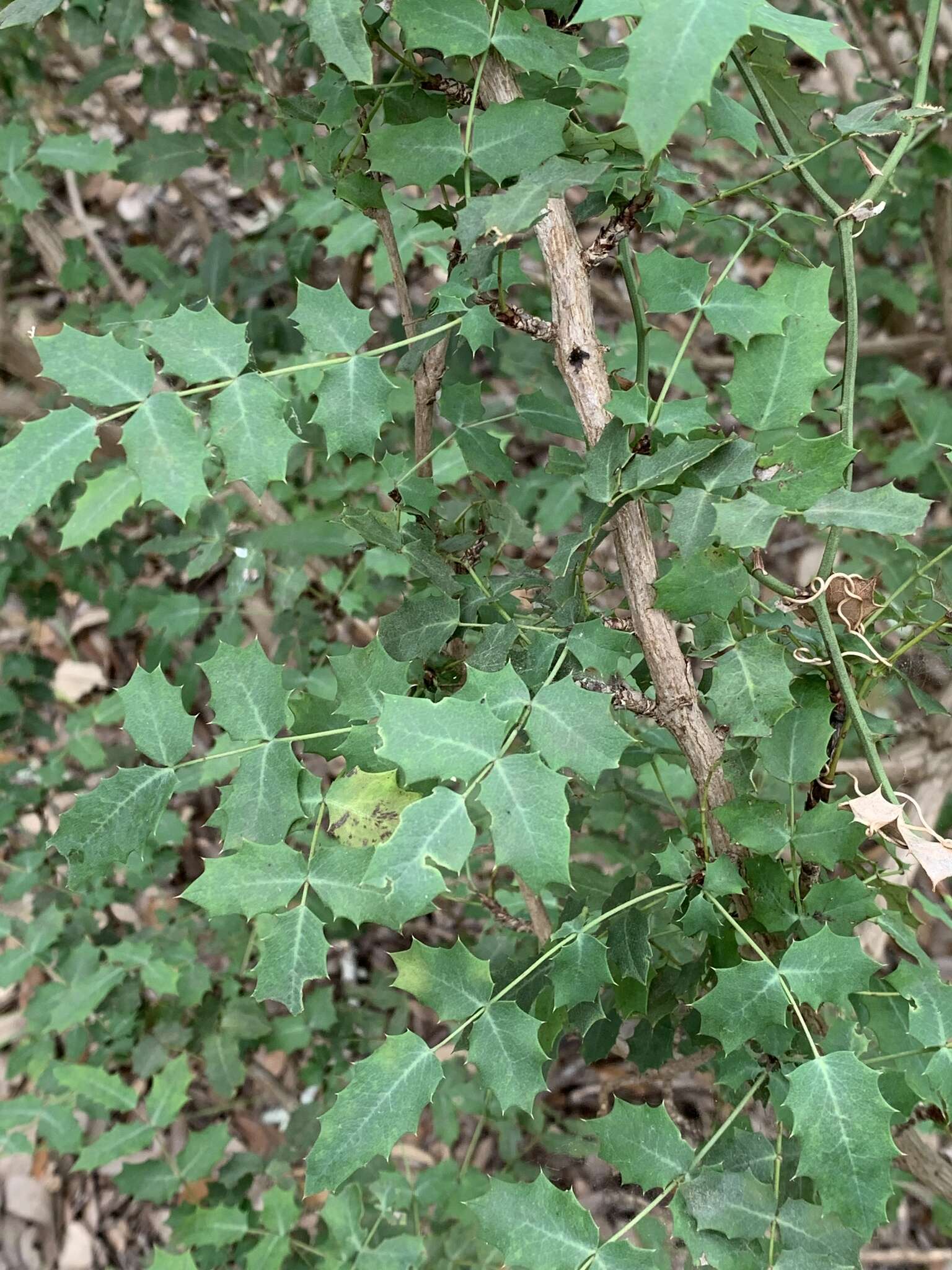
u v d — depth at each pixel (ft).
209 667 1.06
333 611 2.50
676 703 1.13
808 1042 1.00
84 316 2.83
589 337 1.07
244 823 1.03
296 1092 3.01
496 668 1.11
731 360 3.32
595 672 1.14
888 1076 1.24
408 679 1.30
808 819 1.09
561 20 1.12
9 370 2.67
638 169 1.01
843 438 0.97
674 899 1.21
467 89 1.10
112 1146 2.16
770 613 1.17
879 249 2.55
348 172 1.21
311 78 2.73
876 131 1.06
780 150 1.16
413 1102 0.99
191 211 3.73
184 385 1.30
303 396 2.04
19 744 2.98
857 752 2.16
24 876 2.50
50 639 3.77
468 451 1.40
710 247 2.55
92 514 1.15
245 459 0.92
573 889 1.26
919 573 1.20
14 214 2.47
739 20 0.73
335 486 2.21
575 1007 1.19
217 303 2.60
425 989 1.03
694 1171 1.07
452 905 2.84
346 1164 0.96
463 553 1.35
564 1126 2.47
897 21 3.18
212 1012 2.41
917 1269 2.48
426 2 0.96
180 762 1.07
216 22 2.08
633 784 1.81
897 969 1.06
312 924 1.01
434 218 1.11
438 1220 2.13
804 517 1.00
